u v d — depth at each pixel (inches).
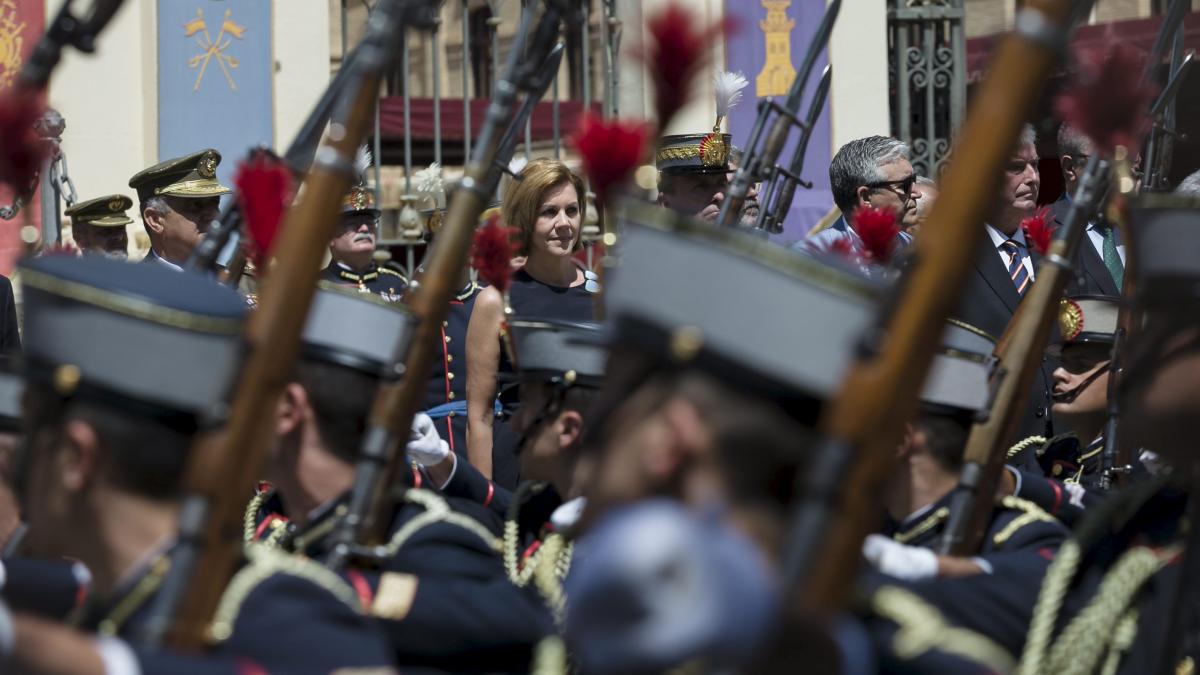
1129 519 301.3
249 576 247.8
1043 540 348.5
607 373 195.3
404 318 345.7
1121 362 455.2
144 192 761.6
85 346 236.8
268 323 229.1
